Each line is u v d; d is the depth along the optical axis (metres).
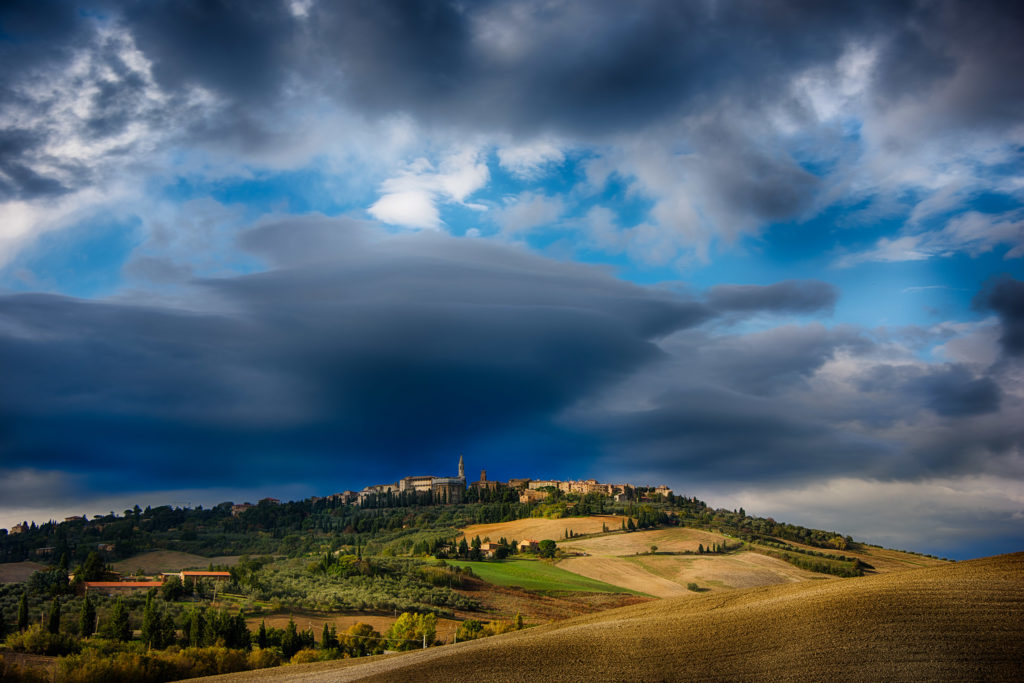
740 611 65.44
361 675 65.88
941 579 65.94
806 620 59.53
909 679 48.72
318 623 143.38
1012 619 55.09
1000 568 68.38
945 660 50.41
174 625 130.00
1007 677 48.03
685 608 78.94
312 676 69.38
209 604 155.50
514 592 195.50
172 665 94.31
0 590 161.38
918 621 56.03
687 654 56.66
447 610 163.50
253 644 121.75
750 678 51.41
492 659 60.16
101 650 102.75
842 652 53.00
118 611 118.94
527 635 73.00
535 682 54.12
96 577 181.50
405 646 118.81
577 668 56.25
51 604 140.75
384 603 160.12
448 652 69.00
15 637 107.94
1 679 82.00
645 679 53.03
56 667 93.94
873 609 59.34
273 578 189.00
